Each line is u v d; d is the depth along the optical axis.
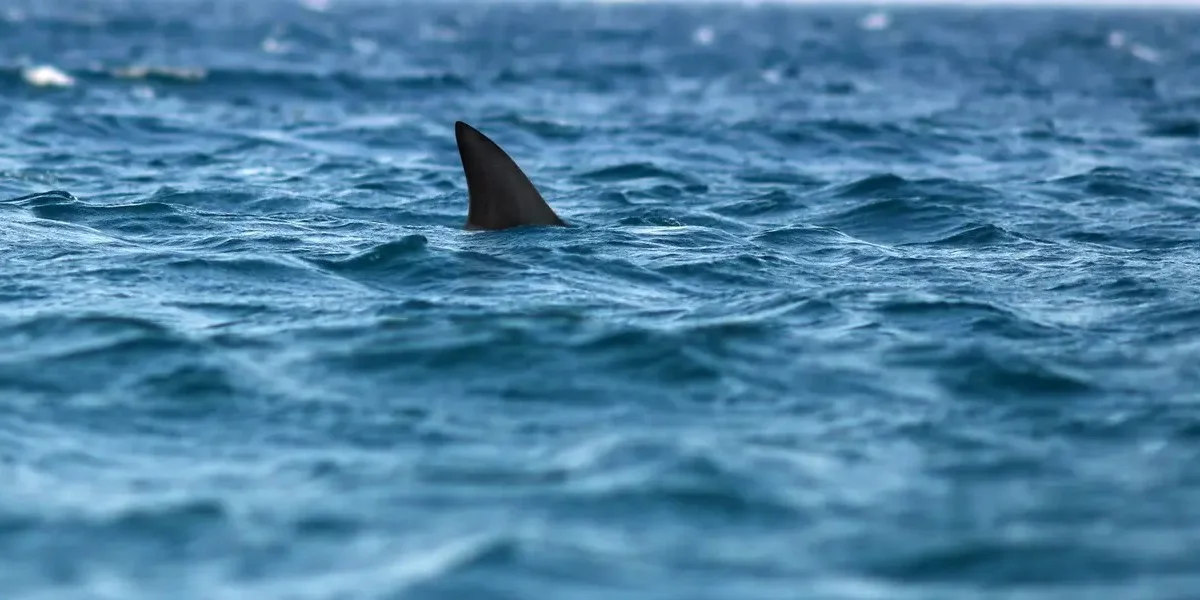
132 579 14.79
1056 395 22.44
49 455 18.97
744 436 20.03
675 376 23.06
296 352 24.25
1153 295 30.66
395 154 65.38
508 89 107.19
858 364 24.06
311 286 30.22
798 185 55.00
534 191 37.03
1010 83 126.81
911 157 68.06
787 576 15.02
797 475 18.28
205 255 33.09
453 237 35.22
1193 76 144.75
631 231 37.72
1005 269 34.28
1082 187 54.47
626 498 17.30
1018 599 14.52
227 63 138.50
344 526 16.34
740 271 33.03
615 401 21.78
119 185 50.19
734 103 99.94
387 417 20.86
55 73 98.75
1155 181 56.88
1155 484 18.00
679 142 71.94
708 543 15.93
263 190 47.72
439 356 23.92
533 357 23.88
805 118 85.12
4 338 24.77
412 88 103.88
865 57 173.00
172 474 18.30
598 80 119.44
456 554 15.39
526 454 19.12
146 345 24.28
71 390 21.95
